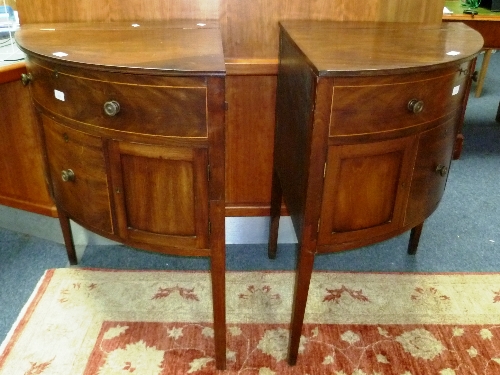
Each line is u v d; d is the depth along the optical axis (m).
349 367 1.30
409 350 1.36
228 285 1.59
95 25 1.46
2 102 1.60
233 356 1.33
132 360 1.31
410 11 1.57
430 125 1.15
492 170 2.40
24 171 1.72
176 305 1.51
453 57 1.09
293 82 1.25
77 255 1.74
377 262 1.74
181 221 1.17
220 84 0.99
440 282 1.62
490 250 1.81
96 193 1.23
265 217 1.78
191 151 1.07
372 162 1.11
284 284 1.61
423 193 1.25
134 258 1.73
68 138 1.20
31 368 1.27
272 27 1.55
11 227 1.88
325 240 1.17
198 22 1.51
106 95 1.07
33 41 1.24
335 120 1.03
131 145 1.11
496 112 3.15
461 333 1.42
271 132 1.63
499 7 2.39
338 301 1.53
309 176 1.08
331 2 1.53
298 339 1.28
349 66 0.99
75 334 1.38
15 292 1.57
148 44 1.20
